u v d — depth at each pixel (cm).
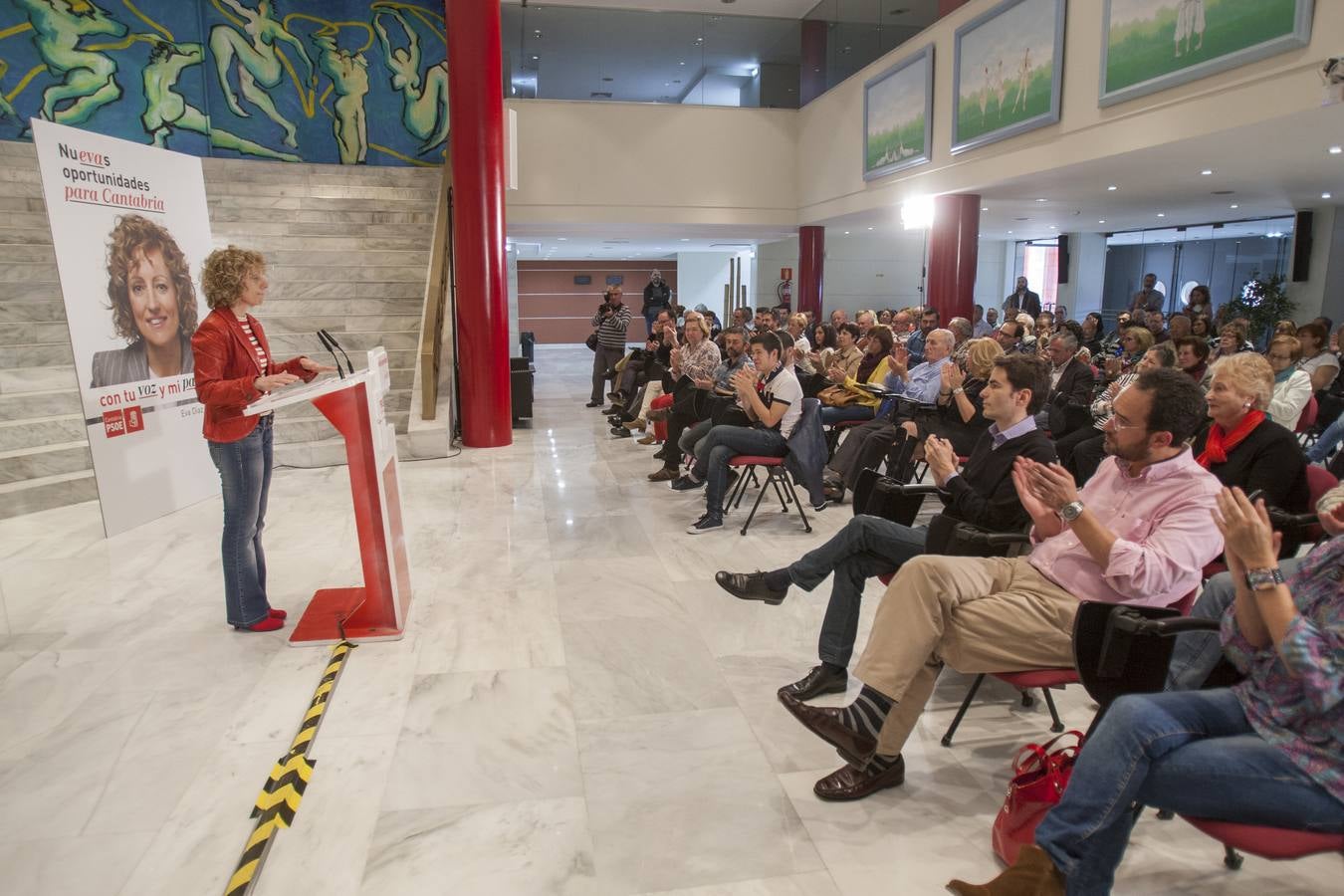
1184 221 1477
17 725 277
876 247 1884
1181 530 214
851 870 206
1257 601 155
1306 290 1248
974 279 1070
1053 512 241
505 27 1323
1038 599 223
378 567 341
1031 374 282
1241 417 312
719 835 220
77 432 585
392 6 1035
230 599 348
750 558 446
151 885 202
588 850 214
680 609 376
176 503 542
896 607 226
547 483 624
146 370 517
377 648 335
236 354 332
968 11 957
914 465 525
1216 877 204
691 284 2598
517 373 909
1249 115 614
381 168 1022
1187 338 510
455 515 535
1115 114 750
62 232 458
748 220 1453
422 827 223
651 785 242
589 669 317
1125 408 220
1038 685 219
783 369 494
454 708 287
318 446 668
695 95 1401
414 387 759
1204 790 159
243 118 991
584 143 1370
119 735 271
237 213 891
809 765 253
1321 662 146
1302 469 300
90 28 891
